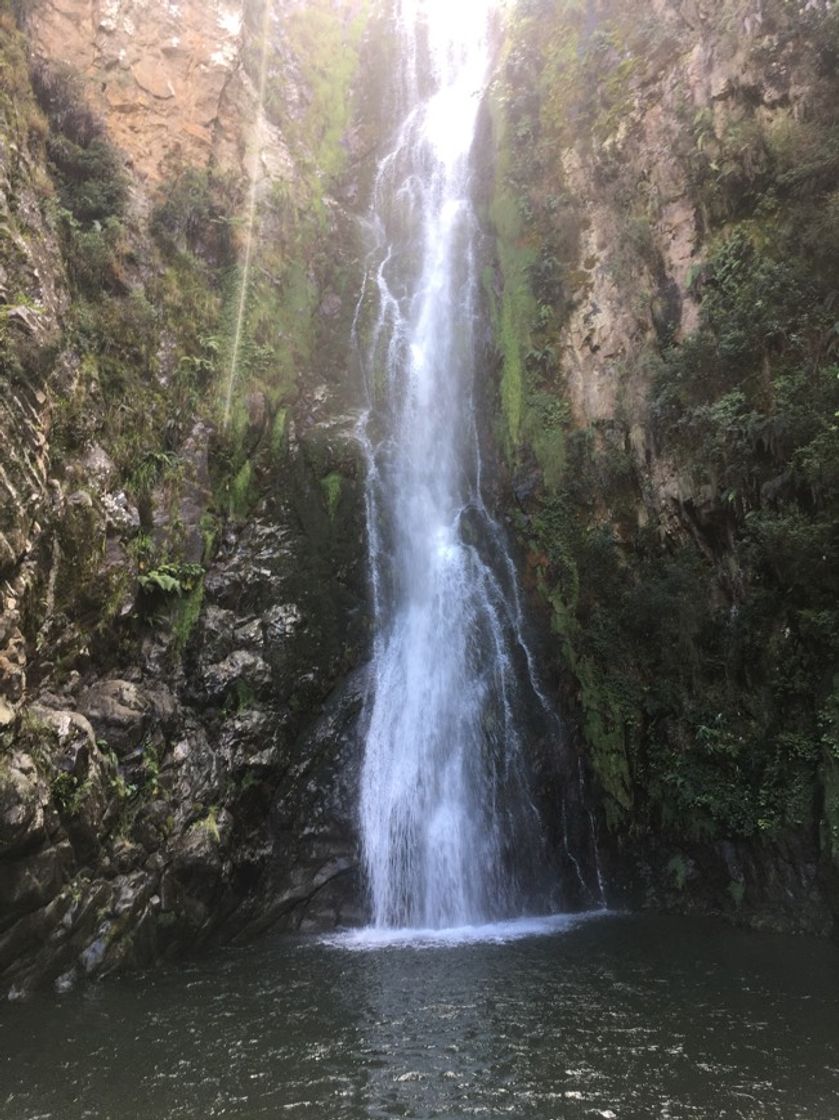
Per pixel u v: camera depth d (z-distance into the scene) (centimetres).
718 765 1278
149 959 1002
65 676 1012
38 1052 707
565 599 1520
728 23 1559
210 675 1237
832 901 1105
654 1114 583
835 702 1114
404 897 1264
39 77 1385
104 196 1391
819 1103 598
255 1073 660
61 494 1049
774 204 1377
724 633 1322
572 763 1417
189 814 1107
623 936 1130
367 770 1322
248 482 1435
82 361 1189
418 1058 687
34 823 844
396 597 1498
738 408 1309
